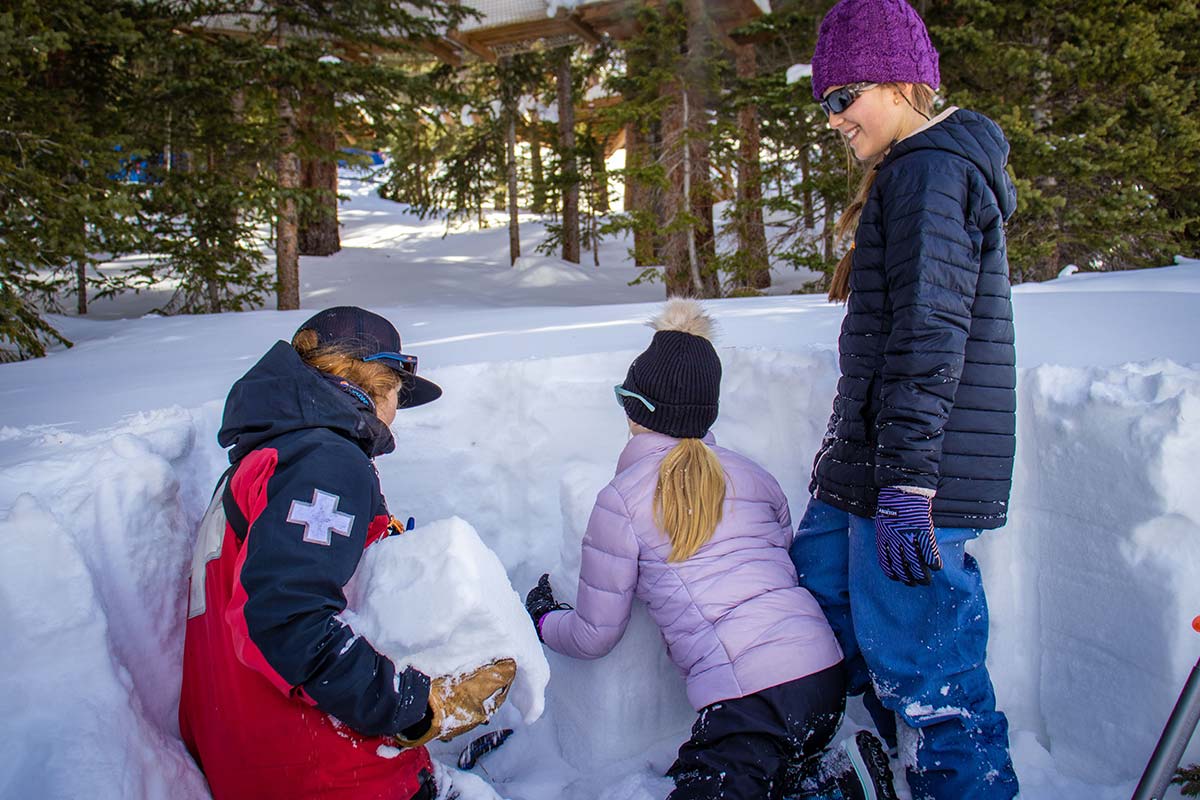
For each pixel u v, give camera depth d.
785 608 1.90
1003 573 2.05
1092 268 9.38
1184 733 1.45
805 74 9.66
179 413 2.40
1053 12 8.20
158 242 11.03
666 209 12.40
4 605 1.35
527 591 2.85
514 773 2.21
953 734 1.74
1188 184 8.94
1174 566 1.72
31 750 1.26
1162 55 8.02
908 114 1.78
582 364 2.97
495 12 13.80
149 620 1.69
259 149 11.18
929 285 1.56
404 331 5.14
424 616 1.43
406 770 1.51
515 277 17.34
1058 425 1.94
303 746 1.40
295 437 1.46
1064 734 1.95
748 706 1.82
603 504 2.03
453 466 2.99
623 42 11.95
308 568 1.31
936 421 1.56
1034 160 7.97
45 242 7.49
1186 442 1.71
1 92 7.40
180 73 10.32
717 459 2.03
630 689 2.17
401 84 11.26
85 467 1.71
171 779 1.44
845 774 1.83
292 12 11.08
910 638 1.76
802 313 4.23
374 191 31.33
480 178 18.05
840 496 1.83
